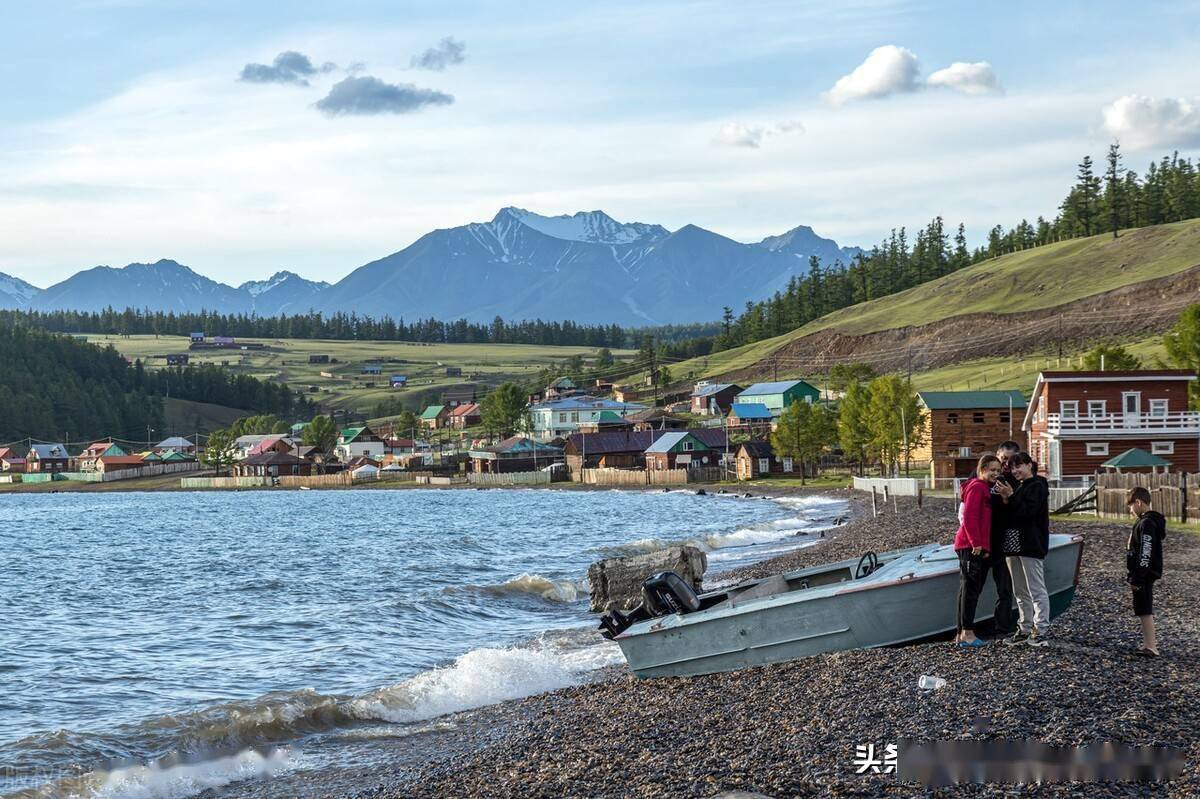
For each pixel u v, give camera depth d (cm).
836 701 1606
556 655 2688
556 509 10588
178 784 1711
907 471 10919
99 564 6159
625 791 1322
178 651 3053
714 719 1650
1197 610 2262
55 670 2783
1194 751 1214
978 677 1605
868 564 2323
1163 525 1725
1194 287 18825
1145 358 14550
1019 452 1806
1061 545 1962
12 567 6053
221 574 5328
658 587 2303
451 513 10400
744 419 17362
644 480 15038
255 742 1972
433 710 2186
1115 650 1789
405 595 4181
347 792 1586
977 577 1806
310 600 4131
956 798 1133
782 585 2369
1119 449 7131
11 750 1914
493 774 1522
